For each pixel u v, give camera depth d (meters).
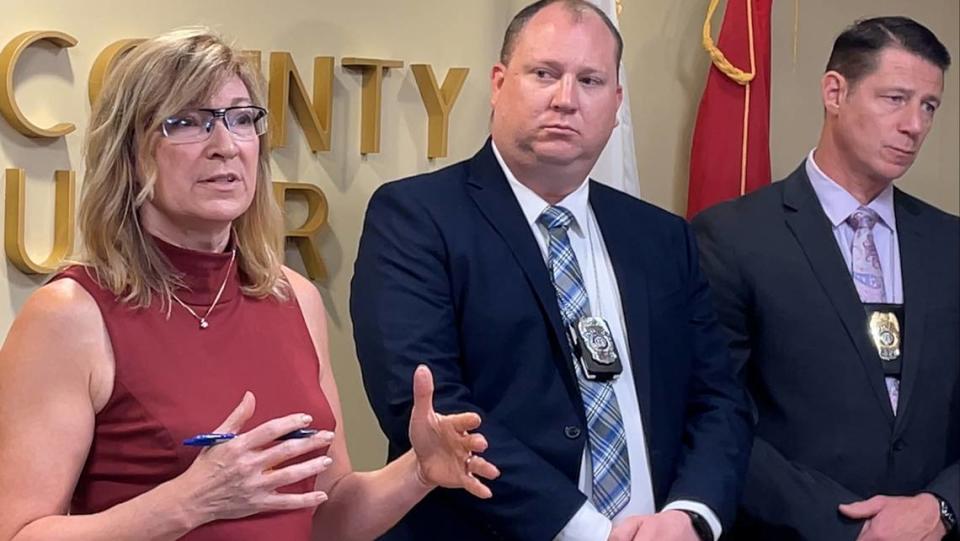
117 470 1.77
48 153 2.56
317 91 2.98
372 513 2.01
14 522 1.68
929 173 4.09
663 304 2.51
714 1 3.46
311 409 1.93
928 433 2.79
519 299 2.35
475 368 2.34
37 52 2.53
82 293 1.76
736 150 3.40
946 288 2.86
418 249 2.35
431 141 3.18
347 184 3.07
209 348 1.85
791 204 2.88
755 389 2.85
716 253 2.86
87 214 1.80
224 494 1.66
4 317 2.51
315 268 2.98
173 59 1.79
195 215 1.81
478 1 3.27
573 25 2.40
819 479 2.72
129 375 1.76
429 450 1.93
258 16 2.89
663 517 2.27
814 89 3.89
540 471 2.24
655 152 3.63
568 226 2.47
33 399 1.72
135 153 1.80
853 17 3.93
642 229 2.58
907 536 2.64
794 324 2.78
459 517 2.36
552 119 2.37
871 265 2.86
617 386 2.40
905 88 2.77
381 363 2.28
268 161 1.99
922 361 2.79
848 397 2.74
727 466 2.45
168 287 1.83
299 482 1.89
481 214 2.41
